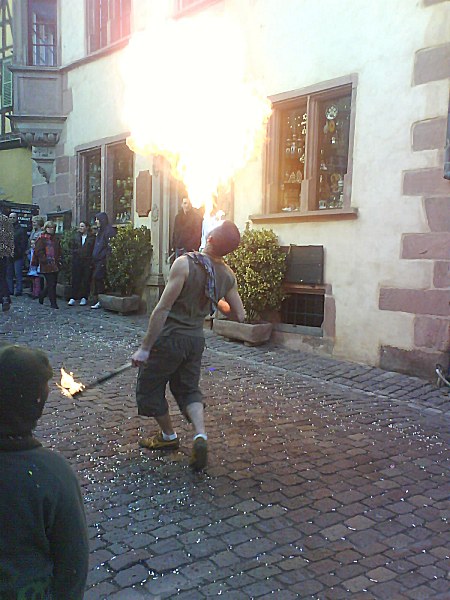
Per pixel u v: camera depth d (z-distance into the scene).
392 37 6.70
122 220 11.51
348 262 7.21
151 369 3.95
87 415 5.04
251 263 7.80
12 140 15.68
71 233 11.91
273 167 8.27
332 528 3.26
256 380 6.32
